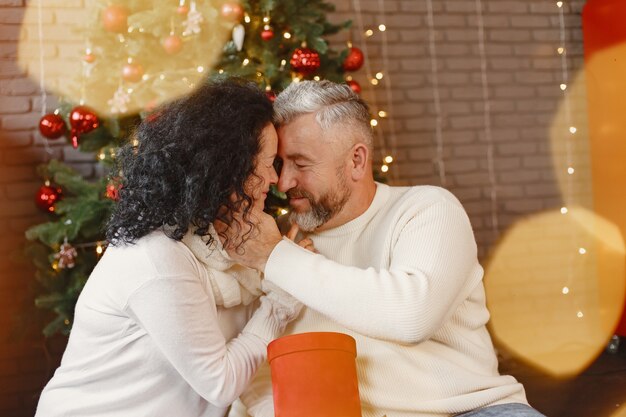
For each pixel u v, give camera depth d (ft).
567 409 11.07
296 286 5.05
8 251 12.75
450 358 5.58
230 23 10.27
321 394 4.65
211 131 4.93
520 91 15.26
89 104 10.82
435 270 5.19
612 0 14.14
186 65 10.45
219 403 4.92
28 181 12.90
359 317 4.96
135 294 4.84
